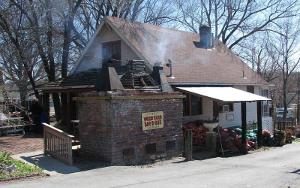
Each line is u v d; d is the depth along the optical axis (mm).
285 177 14156
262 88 30375
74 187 12289
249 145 22375
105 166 15633
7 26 28562
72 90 23172
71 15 30328
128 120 16438
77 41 33969
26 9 28625
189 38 29375
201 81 24031
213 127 21906
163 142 17859
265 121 29422
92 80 22984
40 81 37188
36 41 29141
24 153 17609
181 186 12438
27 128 25094
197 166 16547
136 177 13875
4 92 26688
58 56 32594
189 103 23469
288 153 21453
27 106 30594
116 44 24172
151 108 17344
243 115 21609
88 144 16781
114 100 15922
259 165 17141
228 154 20641
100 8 34656
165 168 15906
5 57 32812
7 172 13828
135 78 19969
